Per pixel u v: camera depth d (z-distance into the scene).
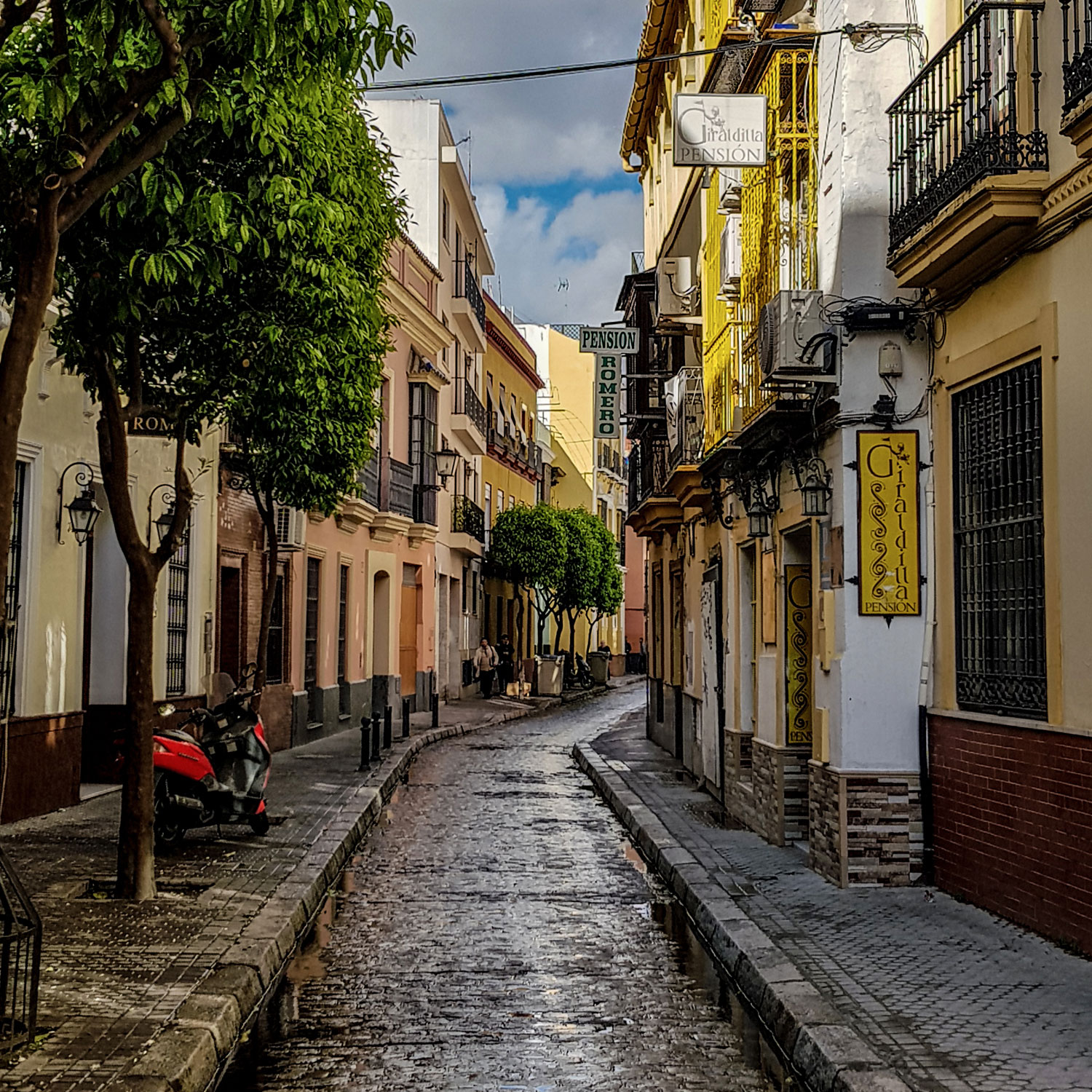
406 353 31.56
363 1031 6.92
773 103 11.70
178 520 9.38
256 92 8.34
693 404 17.75
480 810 16.47
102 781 15.49
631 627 76.94
